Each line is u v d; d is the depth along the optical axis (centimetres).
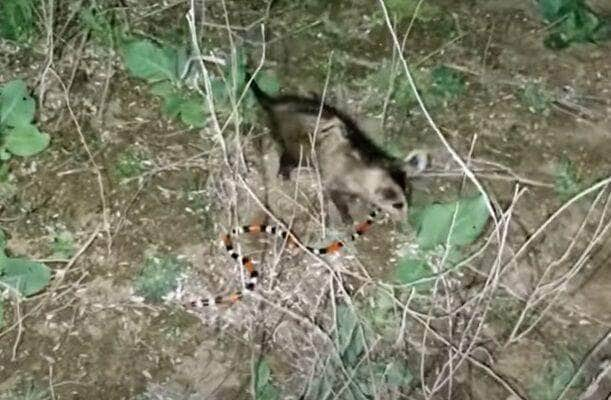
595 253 280
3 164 288
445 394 261
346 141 284
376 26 317
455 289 274
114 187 287
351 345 266
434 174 291
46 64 303
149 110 300
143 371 264
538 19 320
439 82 306
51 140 294
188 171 290
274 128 291
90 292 273
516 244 280
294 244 279
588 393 262
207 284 275
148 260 278
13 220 282
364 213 283
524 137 297
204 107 297
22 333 267
